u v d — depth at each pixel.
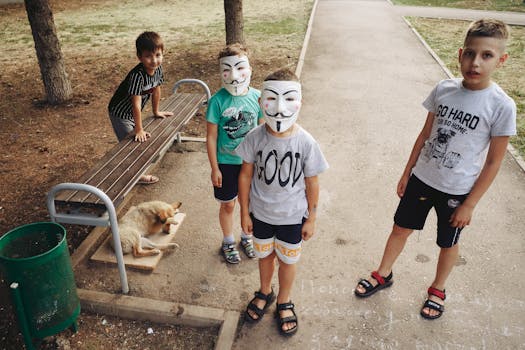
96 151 5.71
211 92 7.76
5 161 5.47
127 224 3.82
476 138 2.62
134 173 3.55
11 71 9.03
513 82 8.31
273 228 2.88
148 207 3.91
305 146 2.63
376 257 3.78
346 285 3.47
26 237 2.88
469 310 3.23
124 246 3.65
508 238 4.01
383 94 7.68
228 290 3.43
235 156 3.33
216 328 3.17
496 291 3.41
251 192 2.87
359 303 3.30
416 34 12.12
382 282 3.37
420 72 8.90
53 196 3.03
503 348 2.93
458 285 3.46
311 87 7.99
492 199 4.60
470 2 18.11
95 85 8.14
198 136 6.07
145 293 3.38
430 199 2.91
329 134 6.14
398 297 3.35
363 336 3.03
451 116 2.68
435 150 2.79
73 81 8.33
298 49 10.42
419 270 3.61
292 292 3.40
